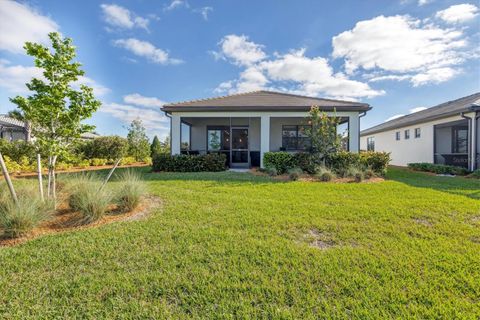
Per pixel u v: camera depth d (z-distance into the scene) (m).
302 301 2.20
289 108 11.74
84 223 4.07
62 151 4.63
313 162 10.44
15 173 11.05
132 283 2.44
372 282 2.45
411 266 2.73
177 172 11.28
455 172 11.22
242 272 2.63
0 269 2.67
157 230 3.73
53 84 4.51
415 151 15.86
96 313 2.06
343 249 3.16
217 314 2.04
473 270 2.65
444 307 2.10
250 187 7.29
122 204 4.75
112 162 16.94
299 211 4.73
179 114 12.30
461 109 11.42
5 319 1.99
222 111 12.20
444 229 3.81
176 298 2.25
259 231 3.75
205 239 3.43
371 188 7.16
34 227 3.71
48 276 2.56
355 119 11.73
